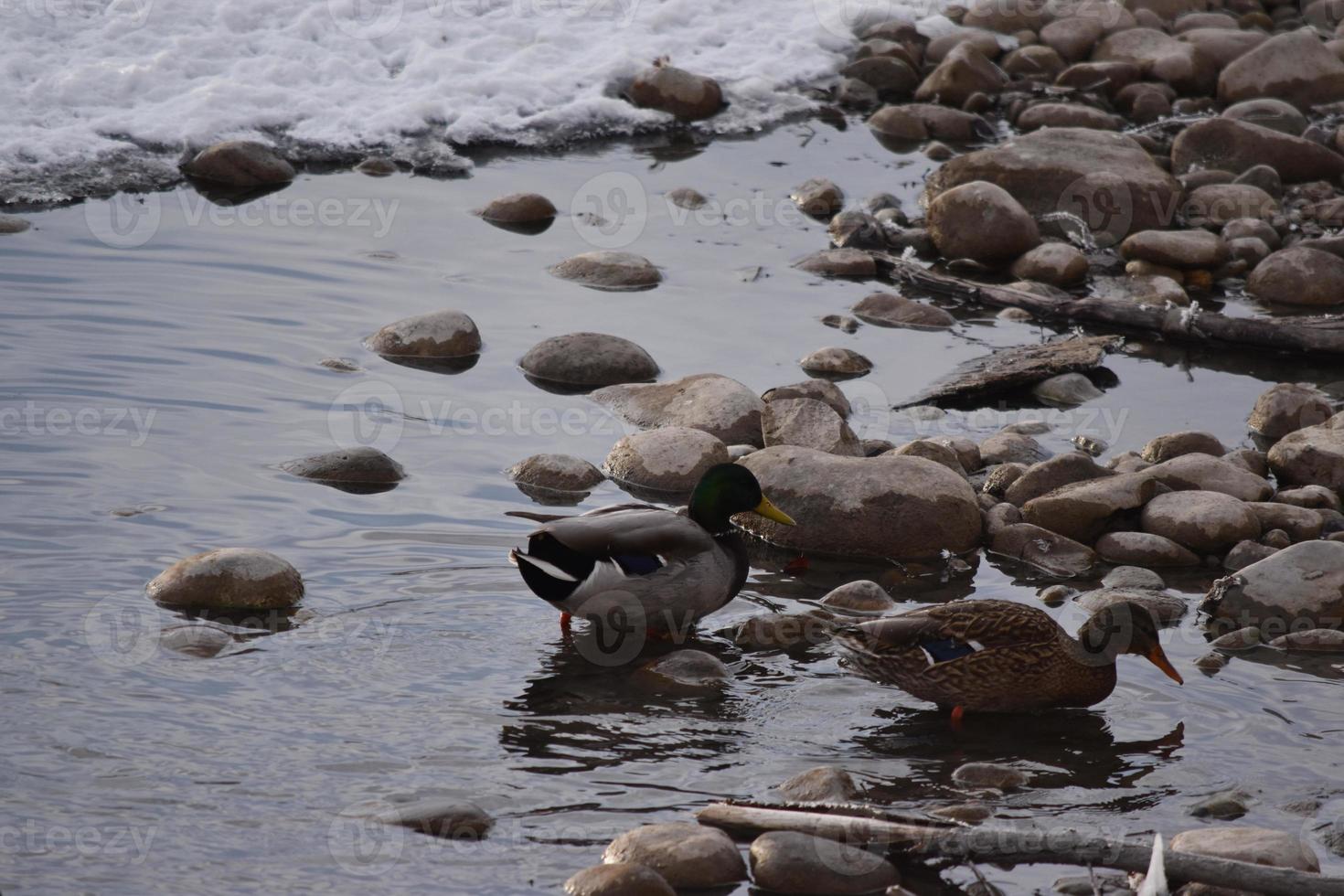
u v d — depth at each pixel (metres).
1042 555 11.92
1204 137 20.64
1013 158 19.59
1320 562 10.92
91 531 11.17
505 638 10.16
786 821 7.95
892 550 12.00
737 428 13.75
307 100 20.86
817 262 18.05
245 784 8.21
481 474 12.75
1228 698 9.77
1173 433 13.55
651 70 22.19
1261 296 17.67
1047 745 9.16
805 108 22.91
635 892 7.29
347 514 11.82
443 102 21.27
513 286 16.97
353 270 17.02
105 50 20.89
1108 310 16.84
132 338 14.80
